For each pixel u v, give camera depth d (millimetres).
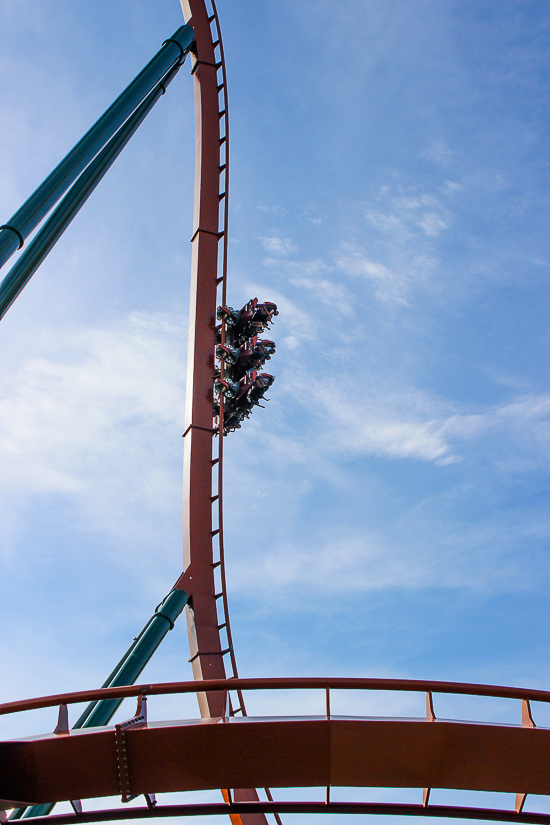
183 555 25750
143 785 12352
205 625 23859
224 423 29484
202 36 33656
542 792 12664
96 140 23203
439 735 12422
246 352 29828
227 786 12453
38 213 20141
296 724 12375
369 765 12445
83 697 12883
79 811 12703
